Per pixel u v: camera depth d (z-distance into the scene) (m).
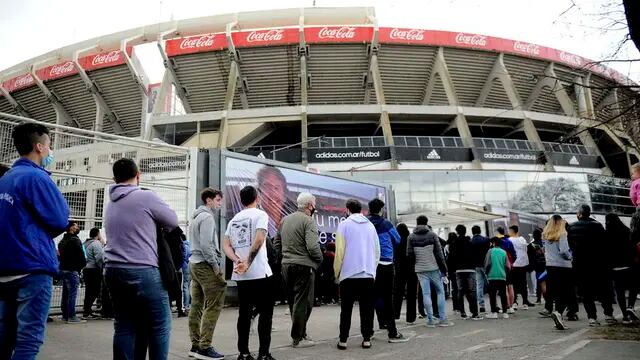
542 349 4.97
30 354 2.50
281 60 41.69
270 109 37.34
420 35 41.06
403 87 44.75
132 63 42.22
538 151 37.16
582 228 6.94
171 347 5.42
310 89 44.12
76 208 8.03
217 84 43.69
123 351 2.98
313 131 42.97
